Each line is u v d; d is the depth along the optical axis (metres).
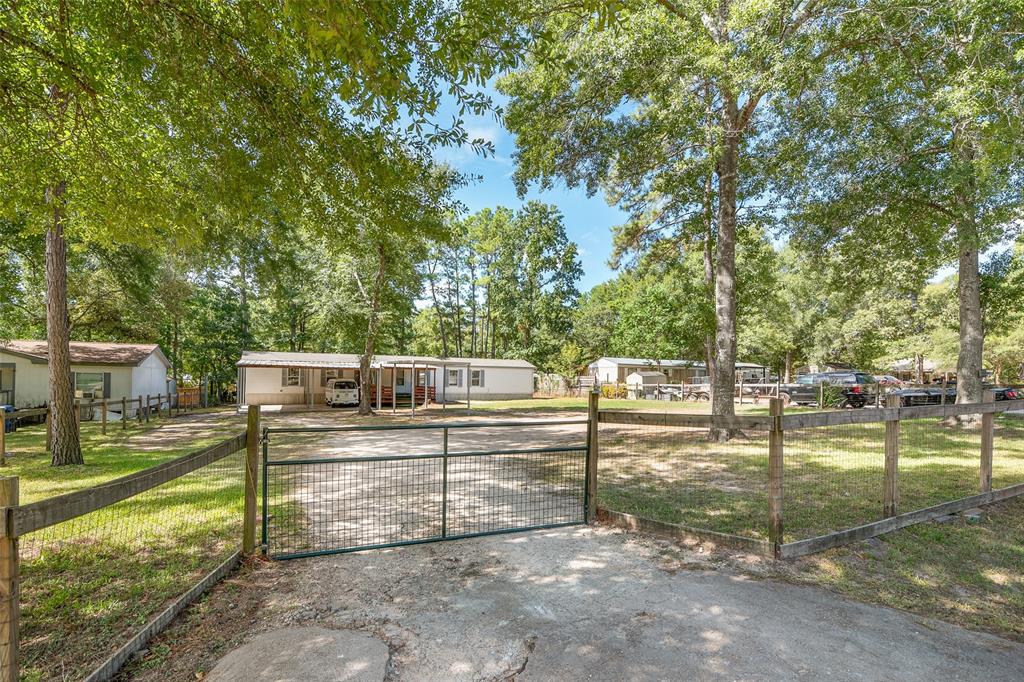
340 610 3.36
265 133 5.11
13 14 4.22
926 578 3.88
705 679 2.58
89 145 5.07
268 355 27.19
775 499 4.31
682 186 13.50
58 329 9.27
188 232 6.02
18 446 11.76
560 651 2.85
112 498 2.65
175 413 22.69
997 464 8.45
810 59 8.91
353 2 2.89
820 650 2.86
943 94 8.50
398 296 22.84
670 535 4.87
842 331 35.78
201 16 4.16
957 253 13.74
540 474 8.05
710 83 10.41
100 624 3.12
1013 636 3.04
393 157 5.64
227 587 3.71
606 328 49.16
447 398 32.84
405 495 6.60
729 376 11.77
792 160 11.41
